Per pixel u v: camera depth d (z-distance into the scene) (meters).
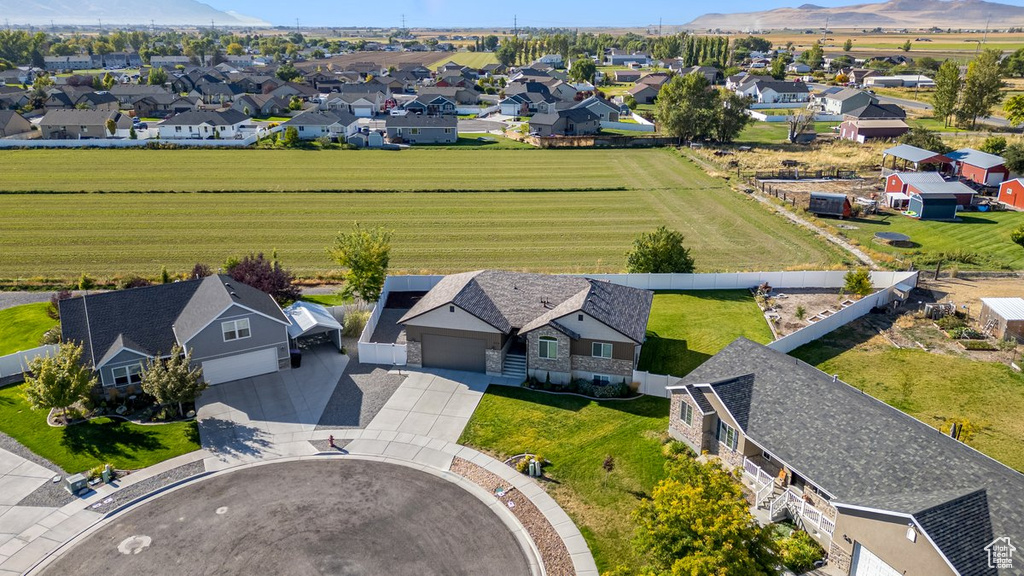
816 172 94.25
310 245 68.50
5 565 26.62
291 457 33.94
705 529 22.28
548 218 77.88
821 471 27.31
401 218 77.50
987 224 73.12
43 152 110.69
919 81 191.12
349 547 27.69
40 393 35.00
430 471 32.88
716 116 118.88
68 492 31.06
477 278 46.62
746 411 31.38
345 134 124.44
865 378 41.62
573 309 40.25
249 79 190.62
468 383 41.44
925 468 25.36
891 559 23.41
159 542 27.95
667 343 46.81
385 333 48.44
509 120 150.00
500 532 28.67
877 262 61.69
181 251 66.56
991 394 39.38
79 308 40.69
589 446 34.88
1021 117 121.44
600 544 28.02
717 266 62.25
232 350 40.78
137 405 38.38
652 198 86.56
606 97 173.62
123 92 164.12
